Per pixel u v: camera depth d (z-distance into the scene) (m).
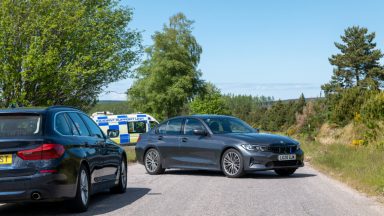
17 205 9.68
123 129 36.56
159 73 73.06
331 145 24.95
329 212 8.30
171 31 75.56
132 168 18.12
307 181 12.90
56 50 30.72
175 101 74.25
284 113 92.38
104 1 39.84
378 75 77.88
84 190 8.82
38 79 30.91
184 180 13.41
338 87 77.94
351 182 12.29
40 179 7.80
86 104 38.94
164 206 9.04
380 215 8.04
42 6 32.19
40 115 8.34
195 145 14.71
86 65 34.41
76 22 33.59
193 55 76.94
